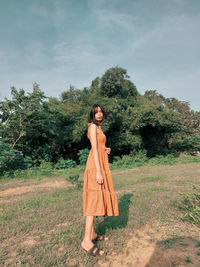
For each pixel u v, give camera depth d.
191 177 7.88
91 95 18.73
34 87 11.73
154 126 17.56
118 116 15.94
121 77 18.02
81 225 3.02
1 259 2.18
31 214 3.65
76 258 2.19
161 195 4.80
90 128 2.49
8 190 6.48
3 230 2.94
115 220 3.19
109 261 2.15
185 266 2.04
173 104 28.55
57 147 15.59
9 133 11.77
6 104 11.11
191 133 26.27
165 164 14.59
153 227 3.04
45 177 8.98
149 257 2.23
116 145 16.41
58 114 13.84
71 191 5.70
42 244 2.46
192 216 3.08
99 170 2.29
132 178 8.10
